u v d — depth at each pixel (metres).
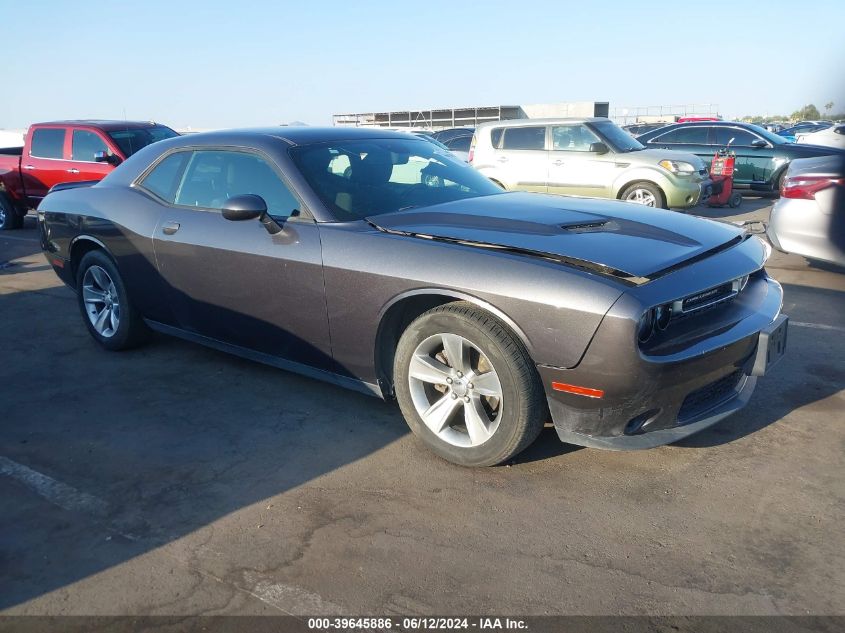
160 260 4.35
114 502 3.10
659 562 2.54
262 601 2.43
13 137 21.81
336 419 3.82
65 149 10.88
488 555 2.62
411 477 3.20
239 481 3.23
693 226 3.43
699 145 14.54
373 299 3.33
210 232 4.02
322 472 3.28
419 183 4.03
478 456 3.16
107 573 2.62
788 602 2.32
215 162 4.19
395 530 2.80
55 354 5.11
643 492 3.00
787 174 6.69
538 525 2.79
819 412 3.68
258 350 4.11
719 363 2.95
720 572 2.48
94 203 4.82
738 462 3.21
